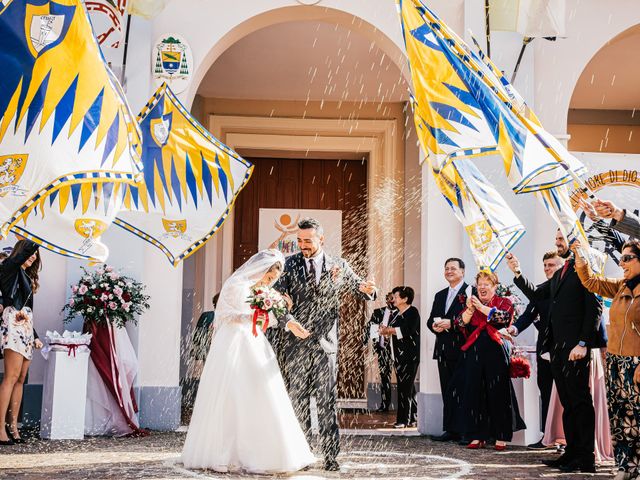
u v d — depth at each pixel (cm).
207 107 1243
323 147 1255
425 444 764
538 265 858
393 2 885
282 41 1050
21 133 388
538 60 895
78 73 397
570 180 496
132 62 862
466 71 524
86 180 390
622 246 587
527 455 687
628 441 537
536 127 494
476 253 667
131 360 811
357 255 1274
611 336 544
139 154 416
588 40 902
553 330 621
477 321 738
